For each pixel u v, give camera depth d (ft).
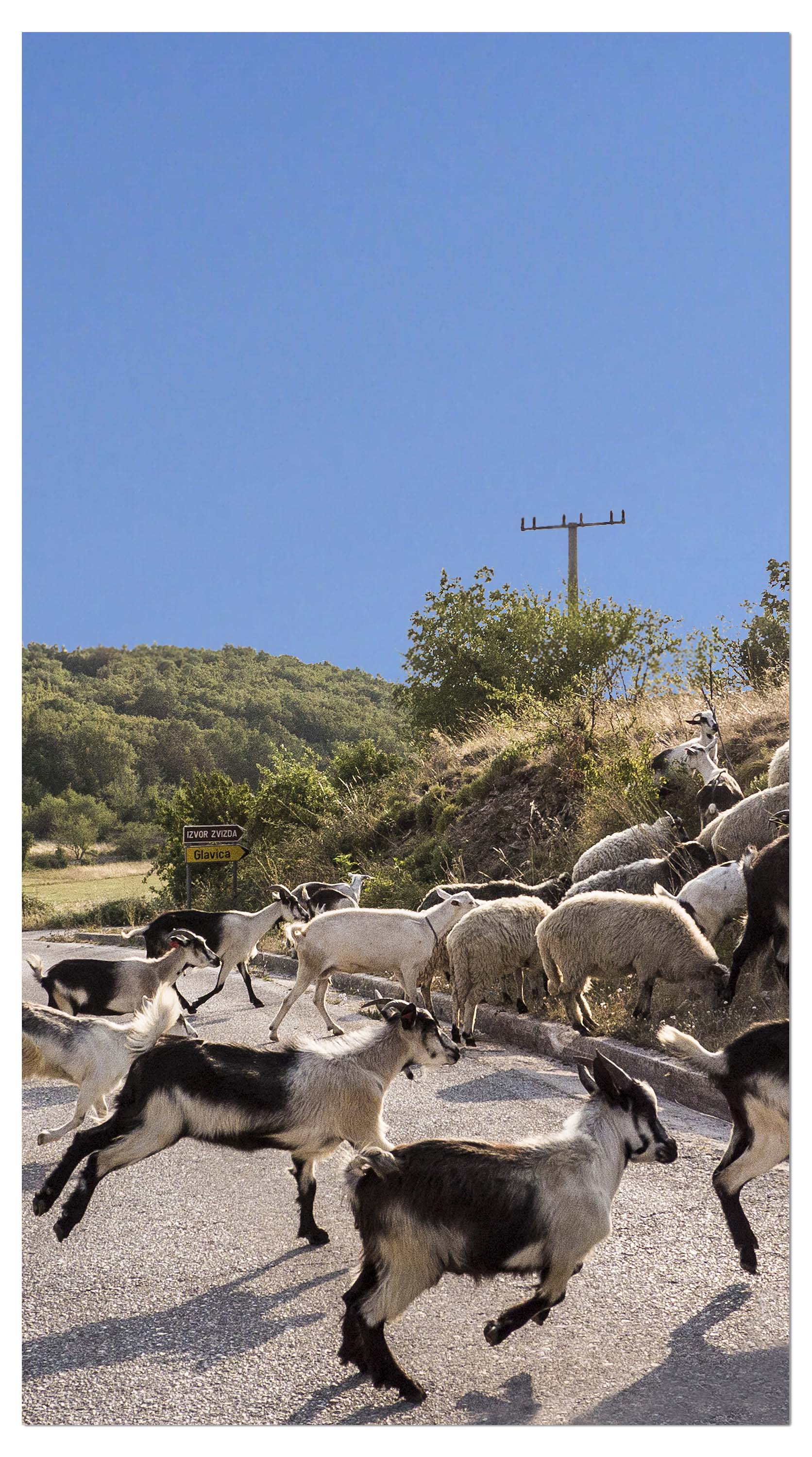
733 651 54.49
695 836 38.45
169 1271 16.60
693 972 26.35
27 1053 21.74
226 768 225.97
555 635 81.56
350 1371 13.46
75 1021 22.47
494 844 52.54
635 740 51.24
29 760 207.62
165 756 221.66
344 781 81.25
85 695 241.96
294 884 69.05
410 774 73.97
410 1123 22.53
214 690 262.88
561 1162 13.34
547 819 51.01
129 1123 17.10
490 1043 31.53
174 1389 13.05
